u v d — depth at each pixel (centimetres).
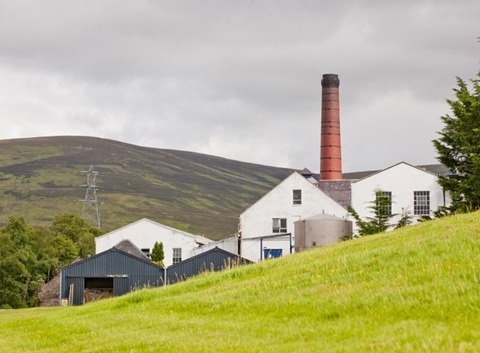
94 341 2511
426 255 2820
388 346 1606
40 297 10325
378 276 2662
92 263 8556
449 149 7569
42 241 13612
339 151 12875
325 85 12962
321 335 1906
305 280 2980
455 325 1747
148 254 11744
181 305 3061
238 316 2552
